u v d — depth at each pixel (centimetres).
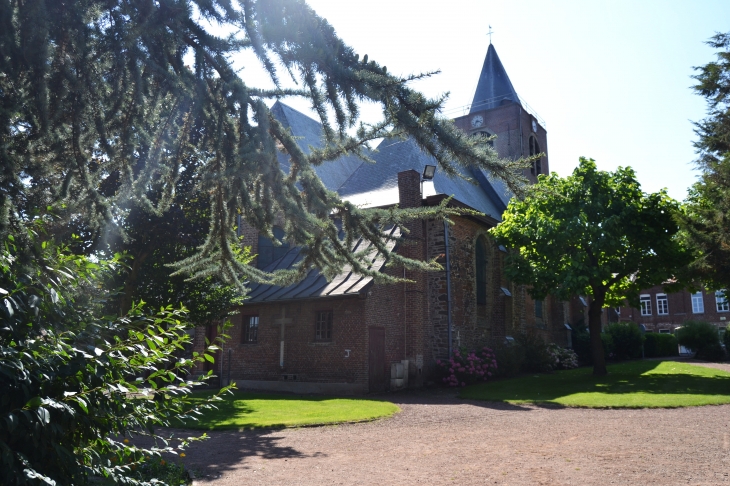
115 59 443
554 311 2984
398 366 1822
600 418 1098
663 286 2006
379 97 457
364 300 1764
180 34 469
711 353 3506
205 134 510
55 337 342
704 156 1967
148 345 395
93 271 431
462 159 457
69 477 342
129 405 384
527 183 468
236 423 1053
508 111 3588
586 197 1878
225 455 771
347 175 2625
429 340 2012
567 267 1900
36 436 308
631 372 2136
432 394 1706
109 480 374
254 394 1714
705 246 1702
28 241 386
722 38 2014
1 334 332
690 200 1972
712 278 1806
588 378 1953
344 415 1159
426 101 458
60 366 335
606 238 1791
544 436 891
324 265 538
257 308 2019
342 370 1762
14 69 395
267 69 471
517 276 1978
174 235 1222
